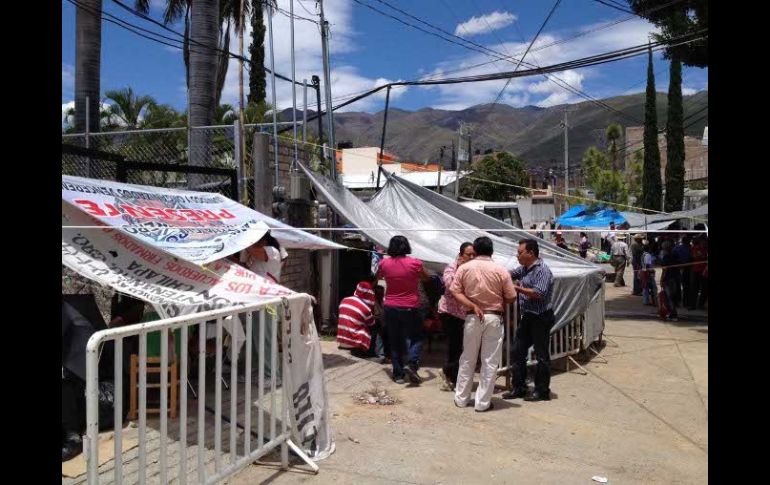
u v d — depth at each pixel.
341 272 11.02
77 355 4.58
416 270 7.16
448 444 5.14
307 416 4.71
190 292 4.72
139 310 5.82
